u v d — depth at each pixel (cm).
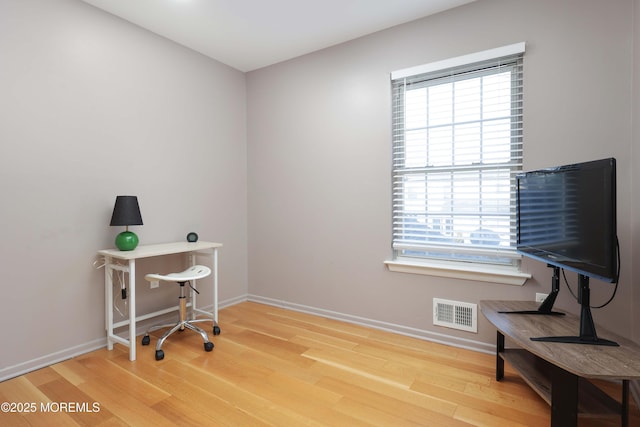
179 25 269
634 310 186
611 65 195
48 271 221
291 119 331
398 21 263
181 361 226
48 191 220
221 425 161
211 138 328
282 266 341
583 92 203
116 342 253
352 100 292
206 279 327
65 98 227
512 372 211
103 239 248
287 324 295
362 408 174
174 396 185
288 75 332
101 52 246
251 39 291
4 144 202
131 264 222
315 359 229
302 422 163
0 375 200
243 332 277
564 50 208
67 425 160
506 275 225
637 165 182
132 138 265
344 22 265
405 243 272
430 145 259
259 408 175
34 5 212
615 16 193
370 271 286
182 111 302
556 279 183
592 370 124
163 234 287
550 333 159
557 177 169
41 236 218
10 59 203
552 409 142
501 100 232
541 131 215
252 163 362
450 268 246
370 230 285
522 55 222
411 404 177
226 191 344
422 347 248
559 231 167
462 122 243
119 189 257
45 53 218
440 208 256
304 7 244
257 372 211
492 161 235
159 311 279
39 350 216
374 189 282
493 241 235
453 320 250
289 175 333
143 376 206
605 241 136
